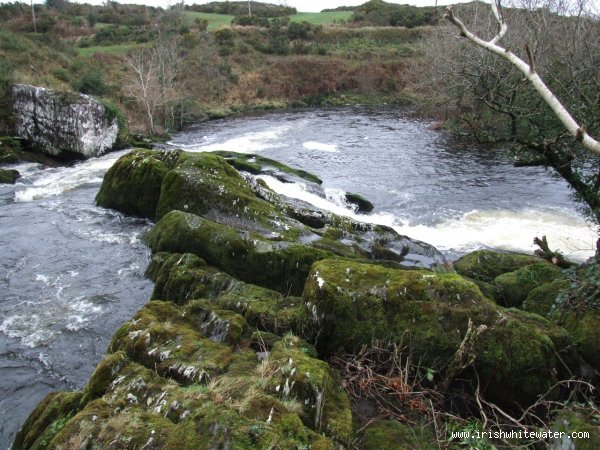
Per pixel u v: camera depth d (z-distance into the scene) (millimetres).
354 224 13188
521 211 15844
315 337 6414
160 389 4949
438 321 5945
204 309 7016
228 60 49750
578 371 5965
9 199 16156
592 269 7102
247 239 9984
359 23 62062
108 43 46781
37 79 27484
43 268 10977
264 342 6457
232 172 13711
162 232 11203
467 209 16312
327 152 25328
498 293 9305
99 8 59875
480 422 5359
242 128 34406
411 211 16422
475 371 5676
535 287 8977
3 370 7484
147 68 38688
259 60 51094
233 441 3902
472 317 5891
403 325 6039
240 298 7734
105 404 4773
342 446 4559
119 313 9094
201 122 38469
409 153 24453
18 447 5344
